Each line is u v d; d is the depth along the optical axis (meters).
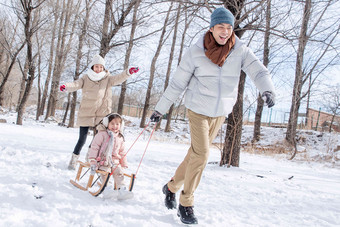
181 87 2.81
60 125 17.45
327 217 3.30
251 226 2.76
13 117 20.44
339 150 15.82
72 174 3.95
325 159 13.20
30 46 12.67
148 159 6.30
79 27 11.98
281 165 9.05
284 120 25.50
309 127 24.31
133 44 12.54
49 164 4.36
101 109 4.27
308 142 18.16
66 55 15.82
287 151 14.67
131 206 2.90
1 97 28.50
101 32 11.57
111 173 3.04
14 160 4.38
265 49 6.88
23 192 2.71
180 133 23.16
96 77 4.18
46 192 2.85
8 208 2.31
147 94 22.75
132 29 12.45
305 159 12.57
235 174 5.79
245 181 5.16
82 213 2.49
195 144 2.67
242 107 6.59
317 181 6.12
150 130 21.73
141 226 2.38
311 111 24.56
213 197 3.81
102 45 11.68
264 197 4.08
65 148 6.30
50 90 20.75
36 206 2.47
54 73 16.88
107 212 2.62
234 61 2.67
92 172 3.24
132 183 3.06
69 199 2.77
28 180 3.19
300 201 4.01
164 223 2.55
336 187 5.58
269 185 5.02
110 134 3.38
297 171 7.69
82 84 4.25
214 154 10.09
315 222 3.06
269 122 26.09
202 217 2.87
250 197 4.01
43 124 15.97
